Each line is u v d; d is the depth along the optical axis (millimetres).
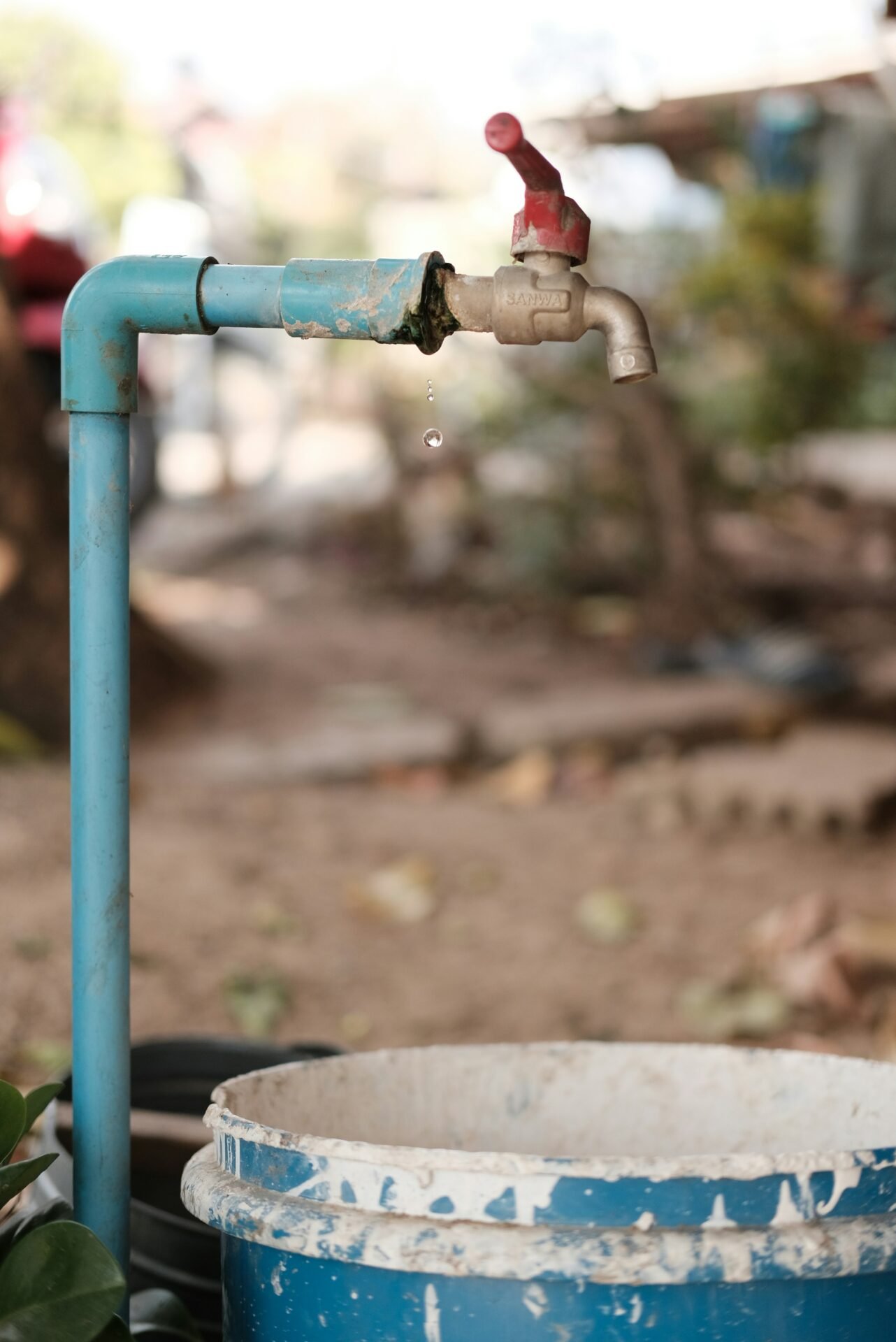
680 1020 3037
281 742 4789
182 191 9039
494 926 3494
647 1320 991
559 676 5801
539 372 6500
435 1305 1010
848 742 4727
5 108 5262
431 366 7918
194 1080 1800
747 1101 1419
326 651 6055
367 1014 2979
